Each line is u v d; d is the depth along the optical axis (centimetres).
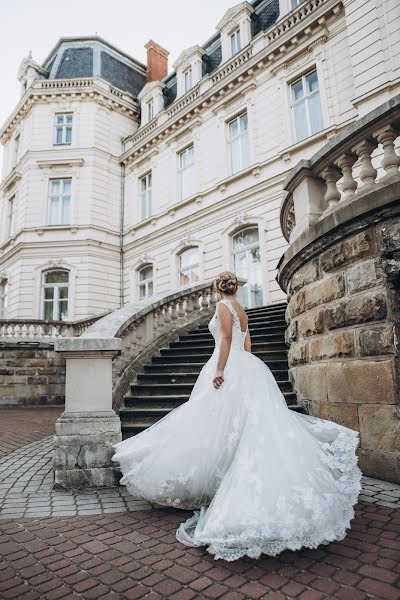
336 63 1194
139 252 1858
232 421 273
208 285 977
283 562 221
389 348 351
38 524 292
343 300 406
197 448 280
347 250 402
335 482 246
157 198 1809
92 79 1961
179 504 294
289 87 1349
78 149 1916
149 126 1903
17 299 1794
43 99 1955
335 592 189
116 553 241
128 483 305
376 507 291
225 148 1523
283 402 281
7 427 815
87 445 390
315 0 1259
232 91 1514
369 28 1070
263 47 1414
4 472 452
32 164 1909
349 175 429
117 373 626
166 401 545
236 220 1428
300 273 506
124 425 480
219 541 219
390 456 344
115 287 1889
